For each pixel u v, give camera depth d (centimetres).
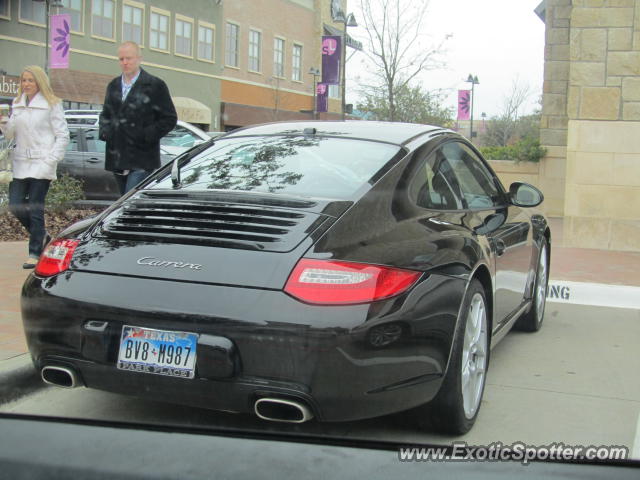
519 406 350
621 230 890
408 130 391
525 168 1072
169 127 592
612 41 879
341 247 273
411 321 268
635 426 320
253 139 388
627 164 886
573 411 343
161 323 264
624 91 881
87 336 274
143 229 299
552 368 419
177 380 264
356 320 254
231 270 268
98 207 874
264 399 256
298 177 334
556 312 582
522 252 448
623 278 677
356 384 255
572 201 905
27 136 586
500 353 453
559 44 1062
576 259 801
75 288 281
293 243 275
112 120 588
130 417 306
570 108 899
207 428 288
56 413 312
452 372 291
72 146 943
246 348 256
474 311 325
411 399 274
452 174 384
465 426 306
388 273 269
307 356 252
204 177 349
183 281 270
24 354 367
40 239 602
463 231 339
